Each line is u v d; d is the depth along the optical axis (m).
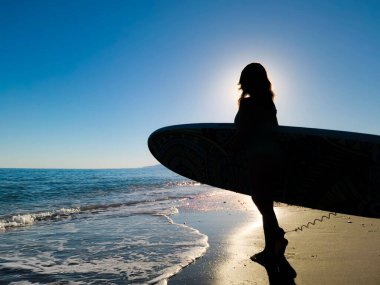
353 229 5.93
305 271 3.58
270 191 3.15
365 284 3.22
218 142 4.39
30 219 8.78
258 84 3.33
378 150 3.52
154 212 9.91
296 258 4.07
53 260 4.65
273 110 3.34
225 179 4.34
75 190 21.77
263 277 3.52
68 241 5.91
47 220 8.64
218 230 6.59
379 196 3.52
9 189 21.97
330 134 3.64
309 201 3.77
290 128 3.65
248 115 3.24
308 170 3.67
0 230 7.20
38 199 15.57
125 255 4.83
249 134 3.22
